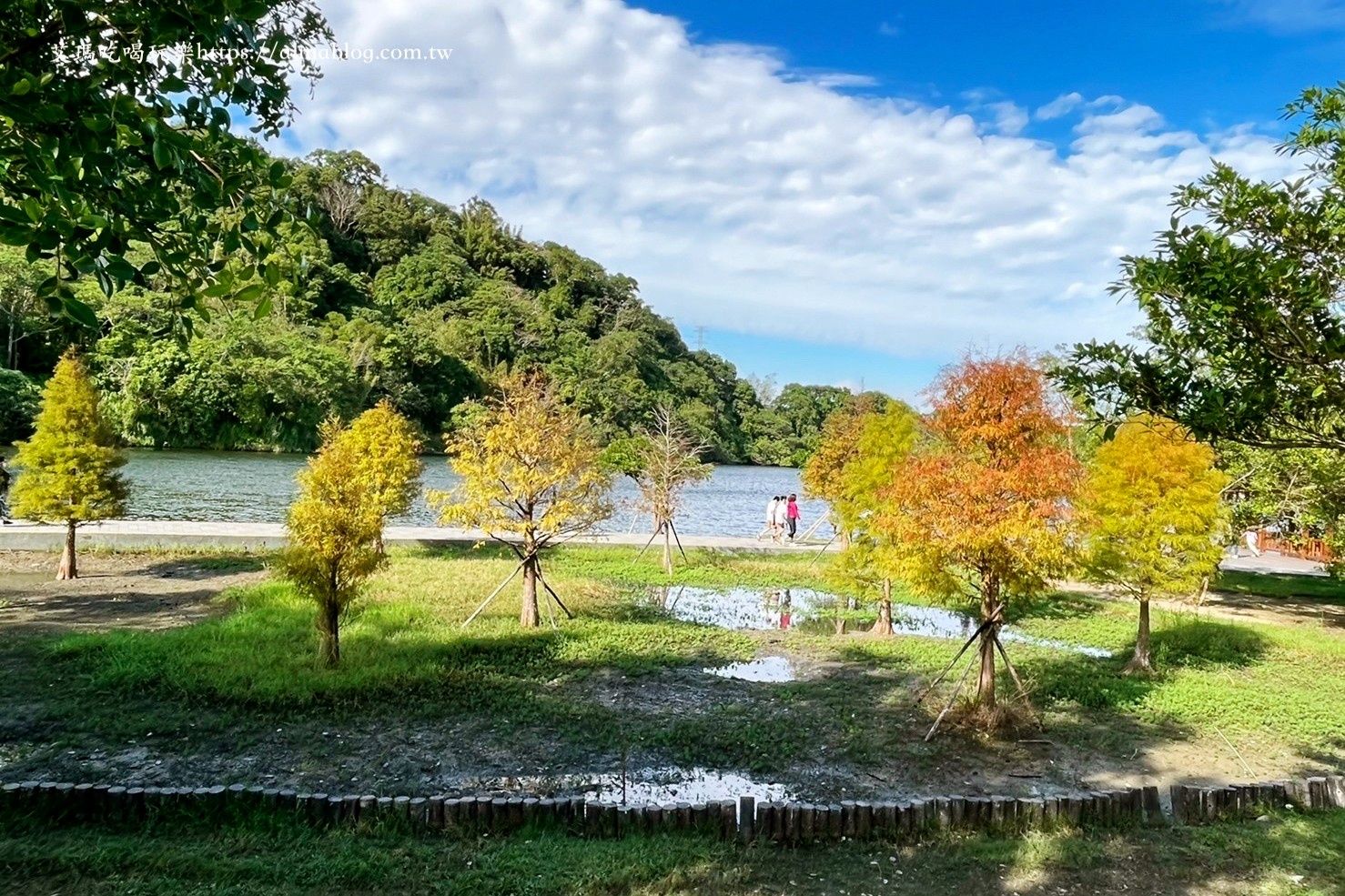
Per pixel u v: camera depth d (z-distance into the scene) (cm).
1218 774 818
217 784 691
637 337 9119
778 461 9419
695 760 803
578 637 1265
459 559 1972
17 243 241
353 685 941
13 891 482
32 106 235
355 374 6003
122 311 5084
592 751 812
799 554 2358
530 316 9025
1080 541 984
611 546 2322
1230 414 392
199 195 289
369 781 715
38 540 1870
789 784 756
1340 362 369
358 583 1046
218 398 5166
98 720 818
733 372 10812
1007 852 604
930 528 940
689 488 5431
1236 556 2570
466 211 12050
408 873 527
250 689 910
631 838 600
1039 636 1477
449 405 7006
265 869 523
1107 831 655
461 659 1109
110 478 1652
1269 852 613
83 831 577
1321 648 1387
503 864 543
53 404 1600
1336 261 382
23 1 258
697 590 1834
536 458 1348
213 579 1659
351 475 1036
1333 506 1501
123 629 1175
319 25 439
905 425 1451
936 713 973
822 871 573
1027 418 930
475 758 781
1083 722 962
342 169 10656
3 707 849
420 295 9081
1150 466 1156
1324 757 875
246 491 3344
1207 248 388
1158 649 1338
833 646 1317
